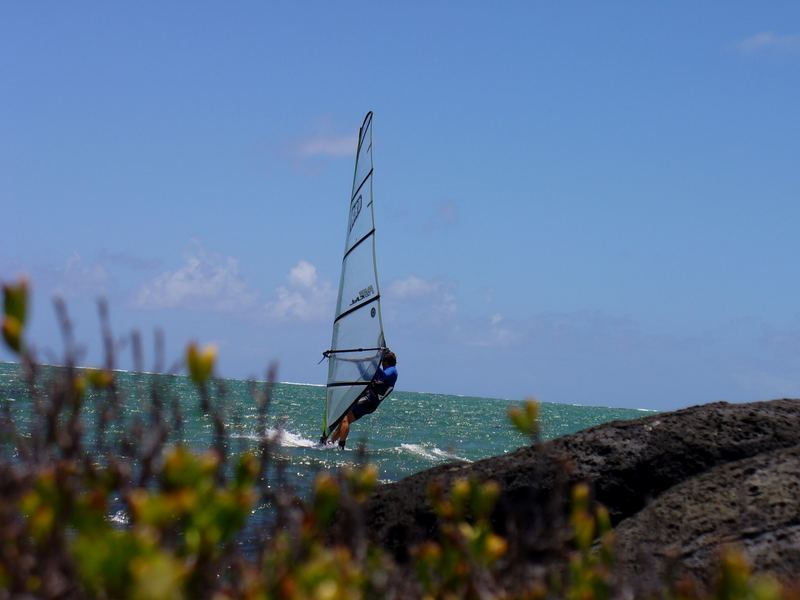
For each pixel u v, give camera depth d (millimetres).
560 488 10844
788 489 17609
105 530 7391
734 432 21484
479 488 8969
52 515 7418
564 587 9812
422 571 9016
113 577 5789
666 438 21375
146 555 5793
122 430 8703
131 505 6844
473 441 160625
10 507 7664
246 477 7918
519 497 20188
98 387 8695
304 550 7977
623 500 20734
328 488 8156
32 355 7969
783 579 15414
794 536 16344
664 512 18188
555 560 10359
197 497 6684
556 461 12273
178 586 6051
